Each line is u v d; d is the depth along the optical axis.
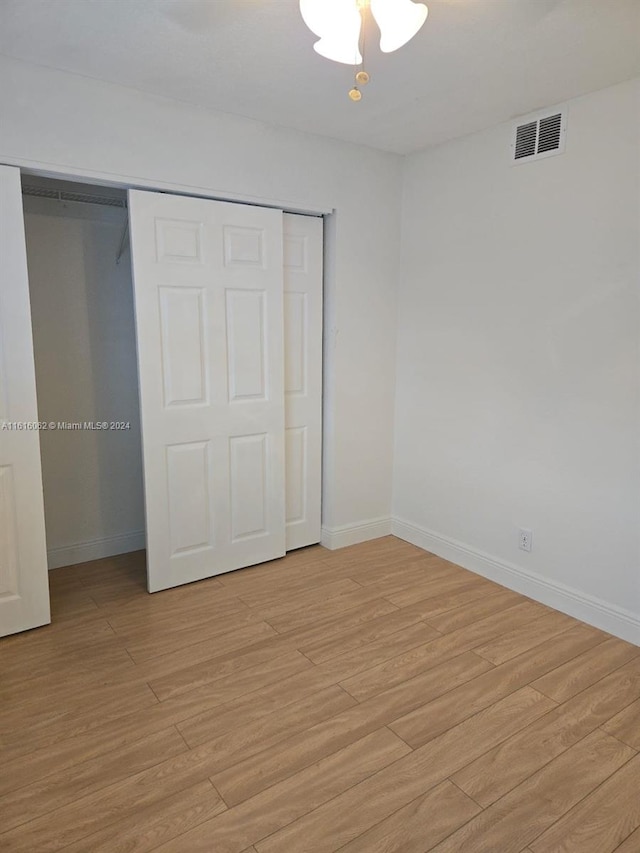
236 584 3.01
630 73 2.23
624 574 2.48
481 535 3.12
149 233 2.63
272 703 2.07
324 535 3.54
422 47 2.03
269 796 1.66
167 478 2.86
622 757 1.82
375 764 1.78
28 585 2.51
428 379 3.37
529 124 2.67
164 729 1.93
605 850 1.50
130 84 2.41
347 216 3.21
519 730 1.94
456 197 3.08
